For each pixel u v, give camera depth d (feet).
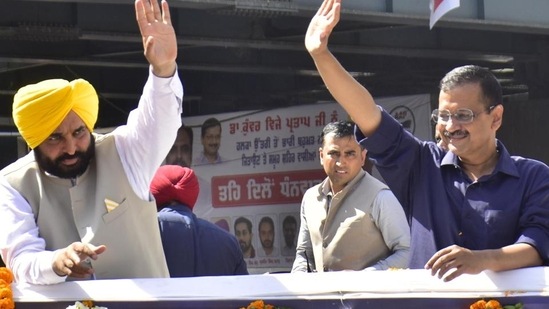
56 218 22.33
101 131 84.33
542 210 19.58
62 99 21.33
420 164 21.03
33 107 21.27
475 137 19.71
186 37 67.87
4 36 62.59
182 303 20.38
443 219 20.42
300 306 19.75
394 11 62.18
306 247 32.12
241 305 20.04
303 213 32.17
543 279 18.49
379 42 76.38
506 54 82.43
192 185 27.76
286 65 82.79
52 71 85.10
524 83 90.27
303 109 73.20
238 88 92.79
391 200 29.68
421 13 63.10
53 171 22.07
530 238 19.20
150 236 22.62
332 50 75.97
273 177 73.72
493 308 18.53
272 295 19.86
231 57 80.79
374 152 21.01
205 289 20.27
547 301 18.45
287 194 73.36
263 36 70.44
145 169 22.44
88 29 63.62
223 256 27.35
